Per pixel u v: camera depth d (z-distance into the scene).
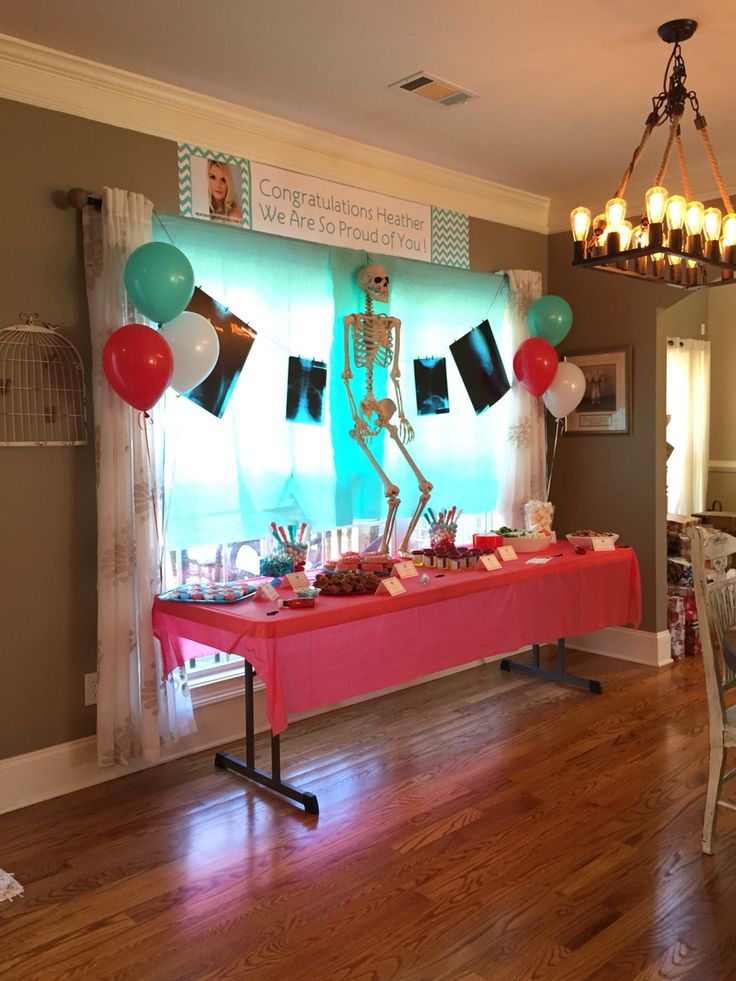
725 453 6.62
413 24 2.83
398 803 3.10
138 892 2.52
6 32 2.87
